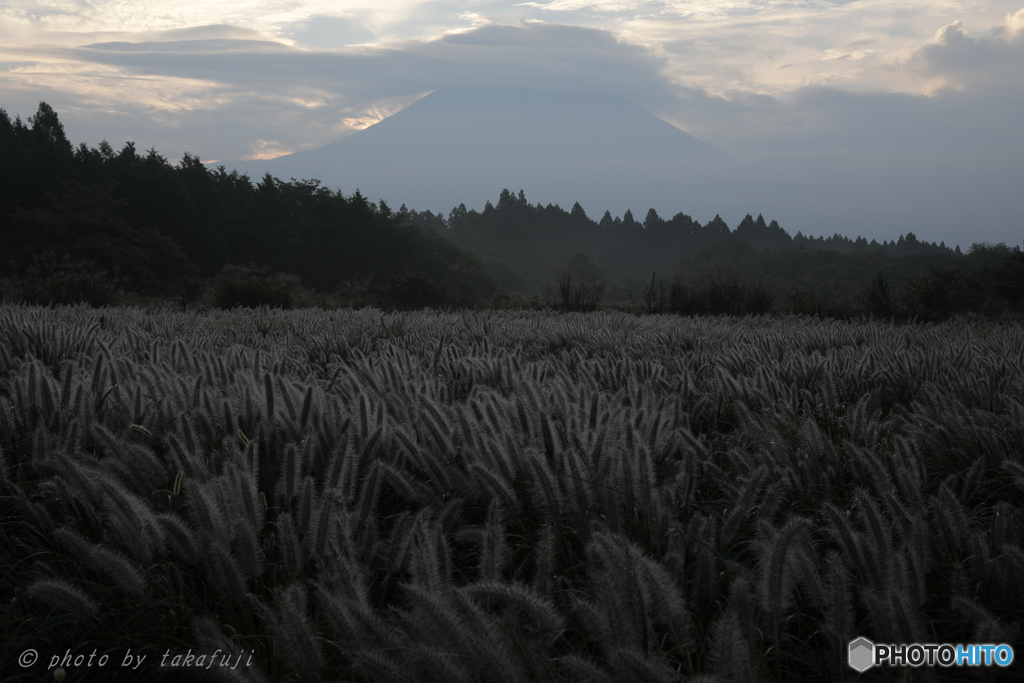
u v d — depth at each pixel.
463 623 1.30
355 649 1.33
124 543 1.78
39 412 2.79
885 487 2.15
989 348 6.29
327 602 1.36
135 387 3.13
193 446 2.45
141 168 84.88
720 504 2.40
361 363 3.99
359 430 2.70
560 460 2.25
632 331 8.54
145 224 80.12
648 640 1.34
